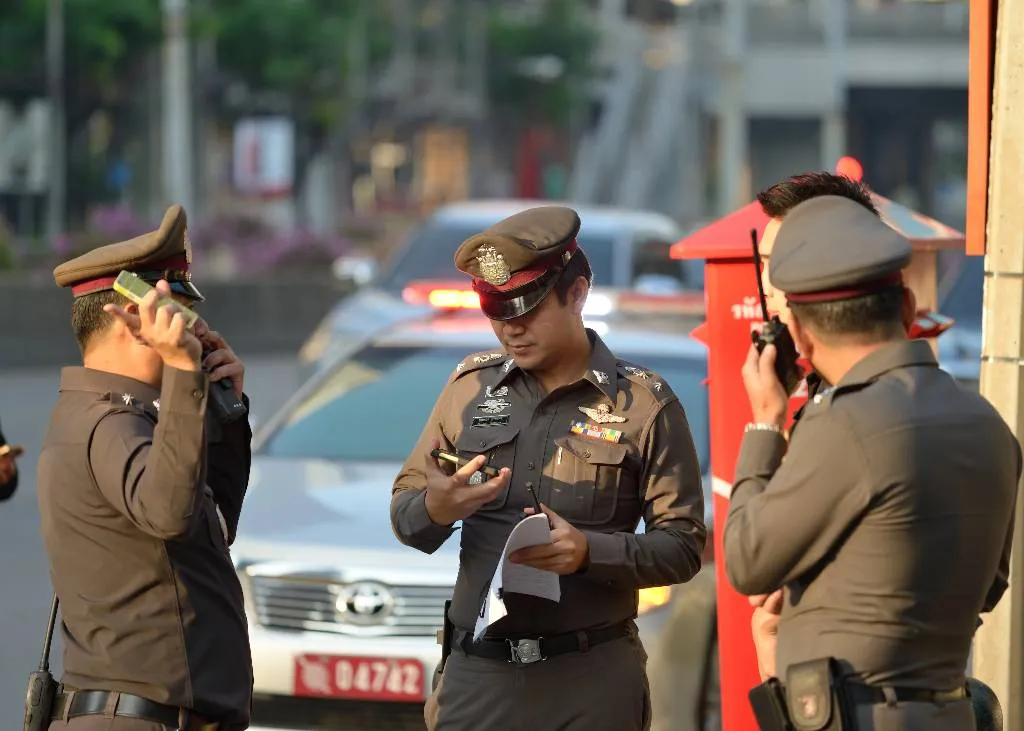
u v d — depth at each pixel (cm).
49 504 955
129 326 916
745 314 1209
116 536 941
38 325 5800
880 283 846
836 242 844
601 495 1028
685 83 16788
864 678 827
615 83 17112
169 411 901
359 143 15475
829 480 824
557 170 17275
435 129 16375
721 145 12369
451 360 1978
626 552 990
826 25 14025
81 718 945
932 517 823
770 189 977
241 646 986
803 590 852
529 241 1008
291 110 11562
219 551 983
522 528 944
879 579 824
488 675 1028
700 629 1568
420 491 1060
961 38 14138
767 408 892
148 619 945
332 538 1574
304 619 1541
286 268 7481
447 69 15188
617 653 1034
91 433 942
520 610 1020
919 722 825
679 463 1035
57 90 9331
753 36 14138
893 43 14038
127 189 10738
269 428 1898
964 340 2619
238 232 8062
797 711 832
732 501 877
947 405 841
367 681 1512
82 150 10800
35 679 962
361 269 5903
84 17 9169
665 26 18175
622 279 3456
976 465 835
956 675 849
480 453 1045
